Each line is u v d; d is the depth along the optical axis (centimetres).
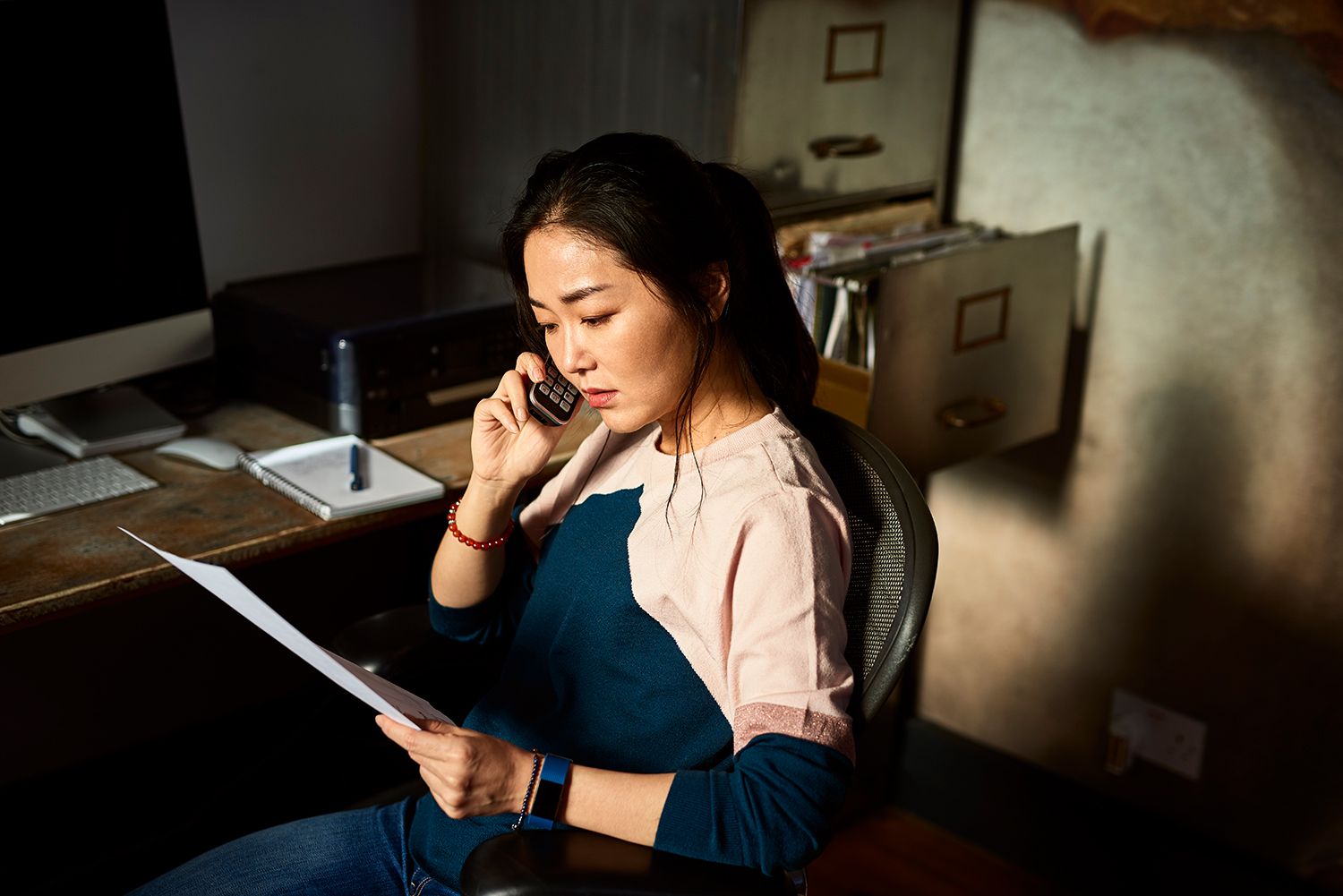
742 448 110
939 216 222
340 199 226
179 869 125
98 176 164
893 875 226
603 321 105
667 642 111
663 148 106
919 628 111
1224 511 203
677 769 111
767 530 105
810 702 100
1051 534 223
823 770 99
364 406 177
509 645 136
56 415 177
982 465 229
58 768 206
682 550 109
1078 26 202
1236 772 209
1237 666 206
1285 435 194
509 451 125
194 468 167
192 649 217
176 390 194
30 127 156
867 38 199
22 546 145
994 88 214
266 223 216
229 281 213
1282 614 200
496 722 122
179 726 219
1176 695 214
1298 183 185
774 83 188
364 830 128
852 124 202
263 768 219
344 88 221
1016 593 229
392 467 167
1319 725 199
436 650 135
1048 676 229
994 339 193
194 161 204
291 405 186
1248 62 186
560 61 206
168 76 170
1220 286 195
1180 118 194
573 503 127
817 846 99
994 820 235
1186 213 197
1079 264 210
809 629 102
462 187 229
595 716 114
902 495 118
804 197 200
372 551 235
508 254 116
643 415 109
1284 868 207
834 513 109
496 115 219
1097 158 204
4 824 200
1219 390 199
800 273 180
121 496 158
